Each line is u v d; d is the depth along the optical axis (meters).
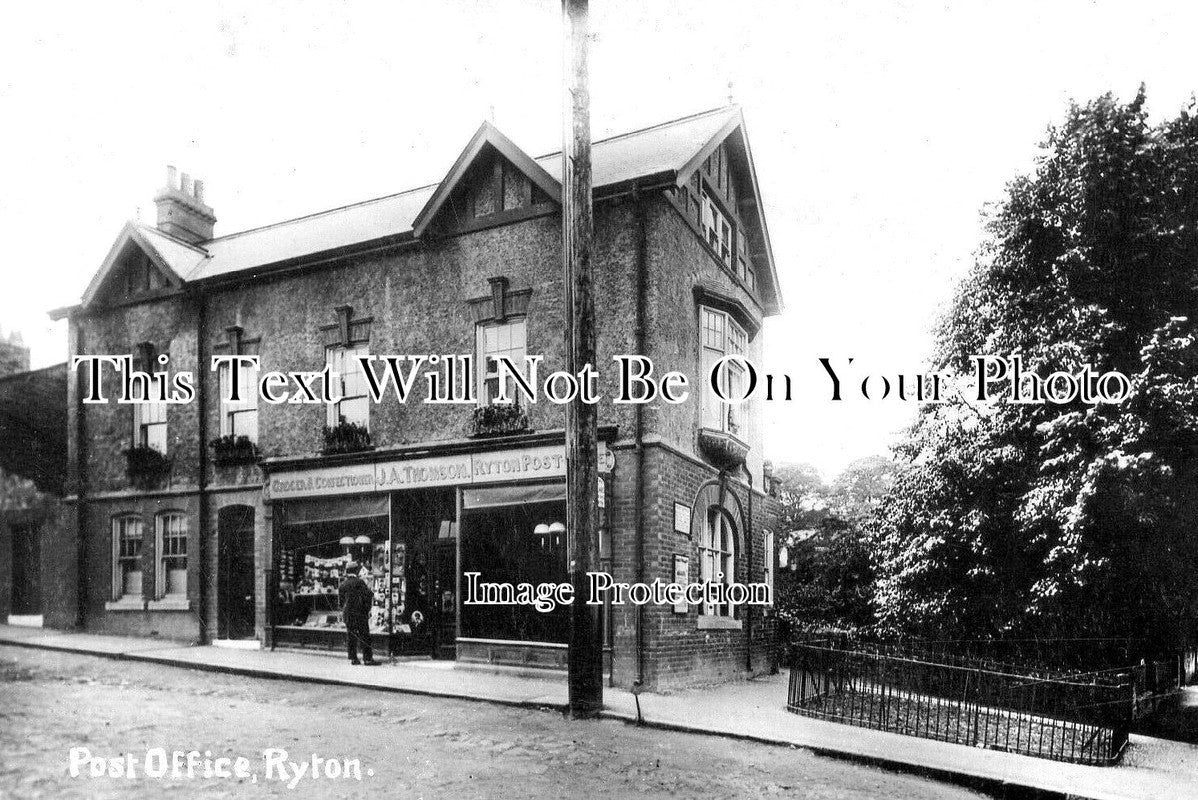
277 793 6.12
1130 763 9.02
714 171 15.52
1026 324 14.27
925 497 14.55
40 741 7.02
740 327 15.27
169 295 16.50
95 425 17.12
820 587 21.27
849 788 7.31
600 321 12.52
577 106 10.35
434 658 13.69
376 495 14.05
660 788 6.89
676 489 12.66
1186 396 12.06
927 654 12.50
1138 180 13.70
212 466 15.88
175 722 8.26
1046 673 11.08
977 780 7.78
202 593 15.55
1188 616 13.44
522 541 12.79
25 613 13.40
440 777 6.80
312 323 15.23
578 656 9.74
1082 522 11.98
